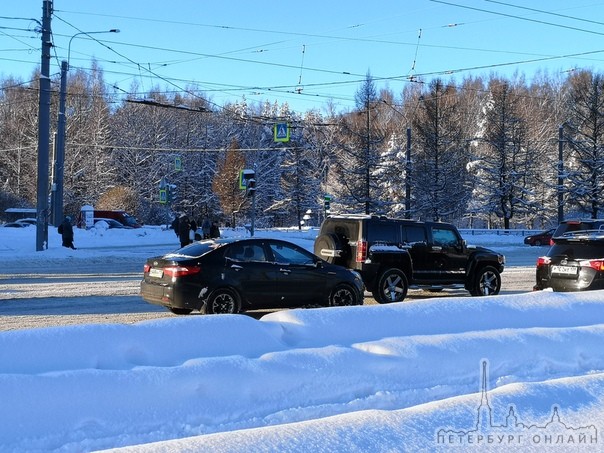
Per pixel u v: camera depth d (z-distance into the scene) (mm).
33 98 69125
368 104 55000
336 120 78375
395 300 13102
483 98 86438
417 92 73438
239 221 74938
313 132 85000
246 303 10633
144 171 72875
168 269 10344
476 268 14430
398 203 61656
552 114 81250
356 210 57844
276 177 83750
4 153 70312
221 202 74812
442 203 57812
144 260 24969
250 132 87875
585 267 11930
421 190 57625
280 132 33875
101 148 68062
